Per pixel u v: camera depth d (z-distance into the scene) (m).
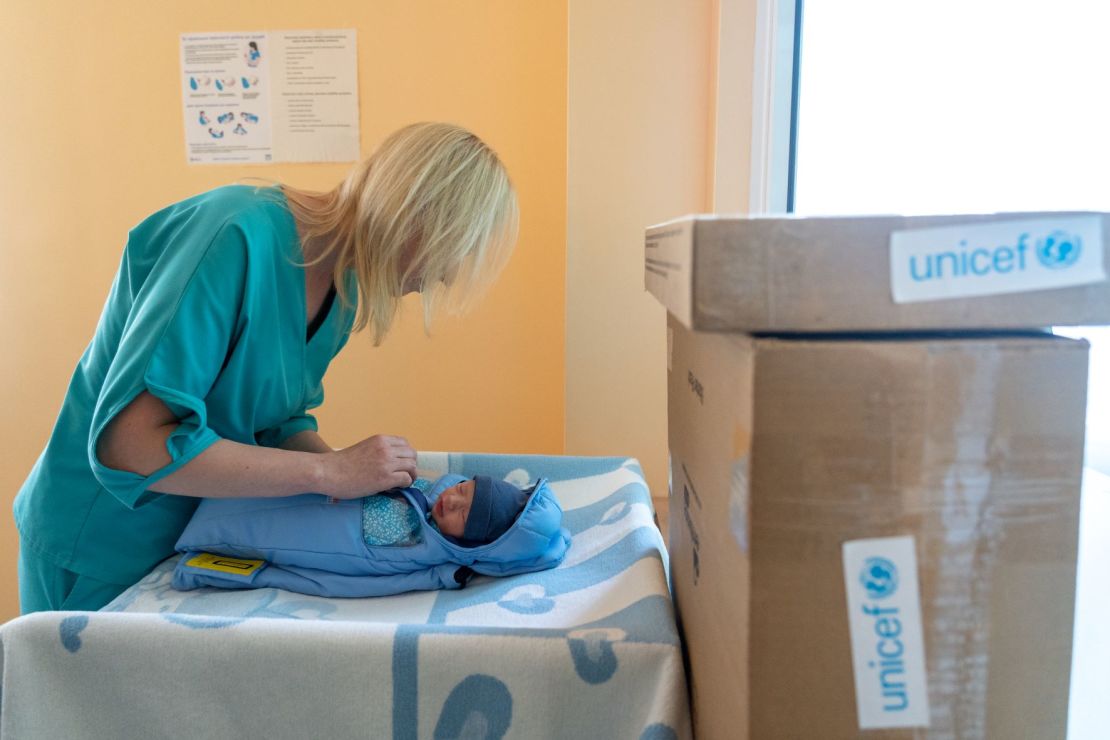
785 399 0.53
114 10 2.02
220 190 1.08
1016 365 0.52
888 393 0.53
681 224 0.57
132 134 2.07
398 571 1.11
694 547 0.80
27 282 2.15
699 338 0.75
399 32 1.97
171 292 0.94
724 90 1.58
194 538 1.12
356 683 0.75
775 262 0.52
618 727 0.75
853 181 1.50
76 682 0.78
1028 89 1.21
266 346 1.06
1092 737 0.71
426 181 1.05
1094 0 1.12
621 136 1.65
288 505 1.13
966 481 0.53
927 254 0.52
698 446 0.76
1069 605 0.54
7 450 2.22
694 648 0.80
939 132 1.34
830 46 1.50
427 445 2.12
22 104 2.08
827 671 0.55
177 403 0.91
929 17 1.33
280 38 1.99
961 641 0.55
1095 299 0.52
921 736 0.56
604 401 1.72
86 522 1.08
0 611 2.30
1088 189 1.15
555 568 1.13
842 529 0.54
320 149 2.03
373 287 1.07
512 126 1.98
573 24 1.62
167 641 0.77
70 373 2.18
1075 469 0.53
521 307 2.05
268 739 0.77
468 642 0.75
